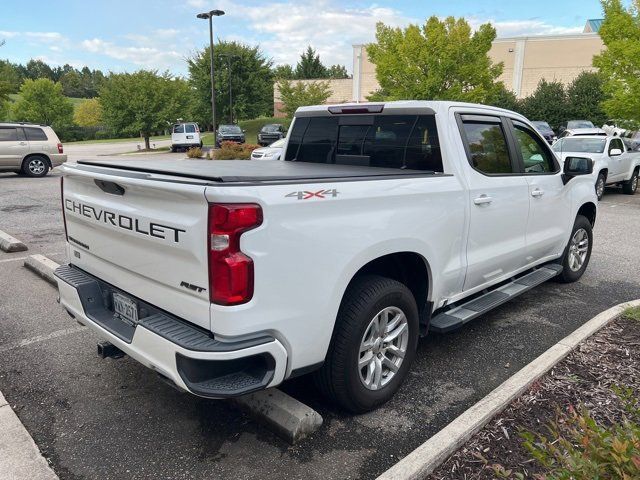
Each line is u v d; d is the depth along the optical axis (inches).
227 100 1975.9
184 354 96.3
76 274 136.8
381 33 976.9
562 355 149.6
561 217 207.5
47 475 105.5
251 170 125.0
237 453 113.8
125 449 115.2
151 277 109.6
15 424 123.0
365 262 117.2
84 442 117.6
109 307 128.5
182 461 111.1
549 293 222.7
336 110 169.9
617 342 161.3
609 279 244.1
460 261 149.9
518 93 1764.3
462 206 145.8
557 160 204.2
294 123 186.5
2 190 541.3
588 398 129.9
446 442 109.0
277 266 99.4
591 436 78.2
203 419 126.6
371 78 1856.5
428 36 933.2
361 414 129.0
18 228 350.6
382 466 110.0
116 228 115.3
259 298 97.8
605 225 383.6
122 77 1430.9
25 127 658.8
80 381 144.7
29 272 243.9
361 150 165.6
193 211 96.6
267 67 2015.3
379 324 126.4
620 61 587.5
